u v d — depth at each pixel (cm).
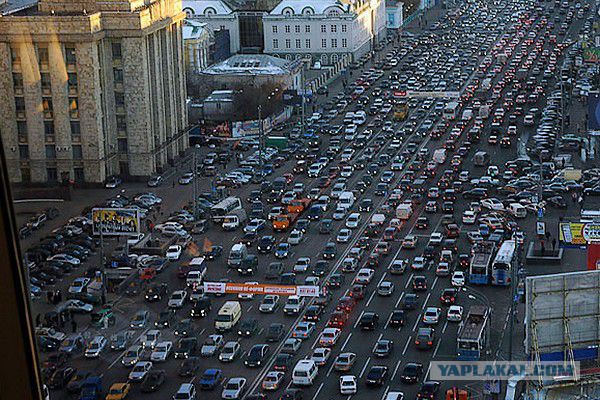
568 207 18388
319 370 11681
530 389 8606
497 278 14062
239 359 12094
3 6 19800
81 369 11738
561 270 14512
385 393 11006
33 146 19362
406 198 19388
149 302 14100
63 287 14425
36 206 18250
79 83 19438
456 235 16975
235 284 14212
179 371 11650
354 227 17475
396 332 12794
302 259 15662
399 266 15112
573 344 8638
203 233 17512
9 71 19125
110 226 16125
